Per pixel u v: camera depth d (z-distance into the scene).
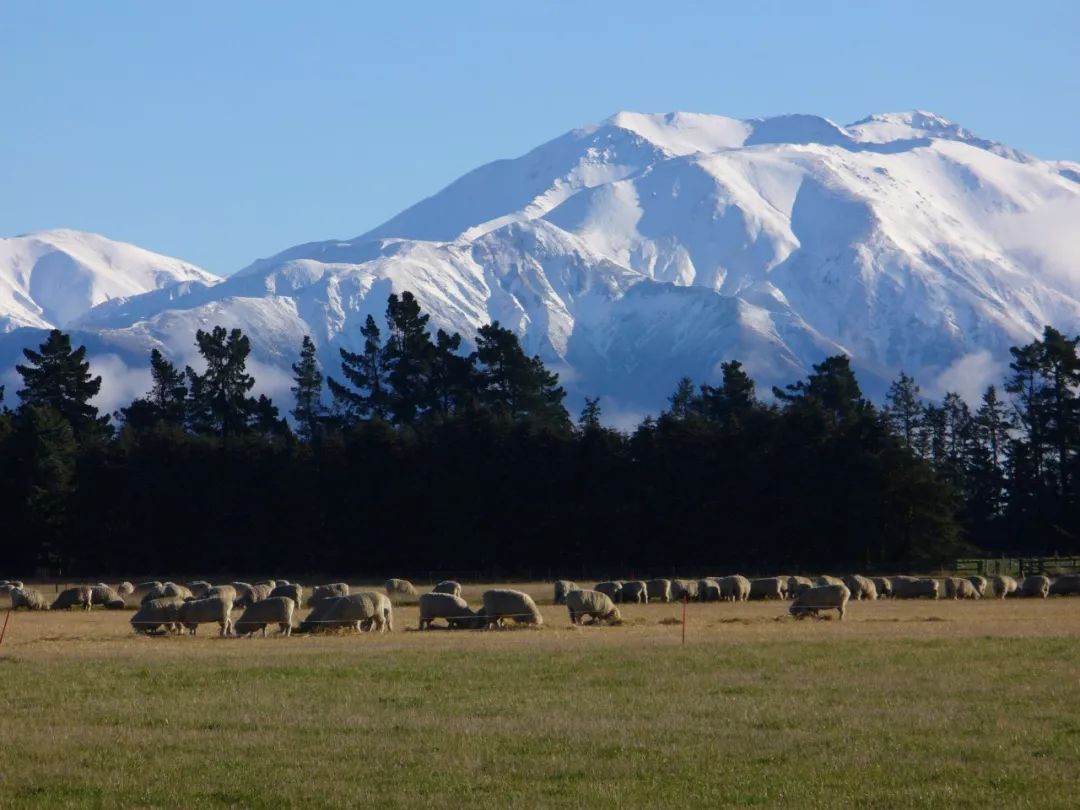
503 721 77.94
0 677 96.94
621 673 97.75
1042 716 78.69
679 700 85.19
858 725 76.12
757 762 67.38
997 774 64.50
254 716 80.00
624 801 60.25
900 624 144.75
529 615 147.12
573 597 152.00
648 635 131.38
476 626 145.62
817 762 67.12
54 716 80.25
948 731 74.31
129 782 63.91
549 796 61.22
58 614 187.88
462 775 65.00
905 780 63.72
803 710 81.00
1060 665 101.19
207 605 140.12
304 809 59.44
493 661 105.12
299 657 109.38
